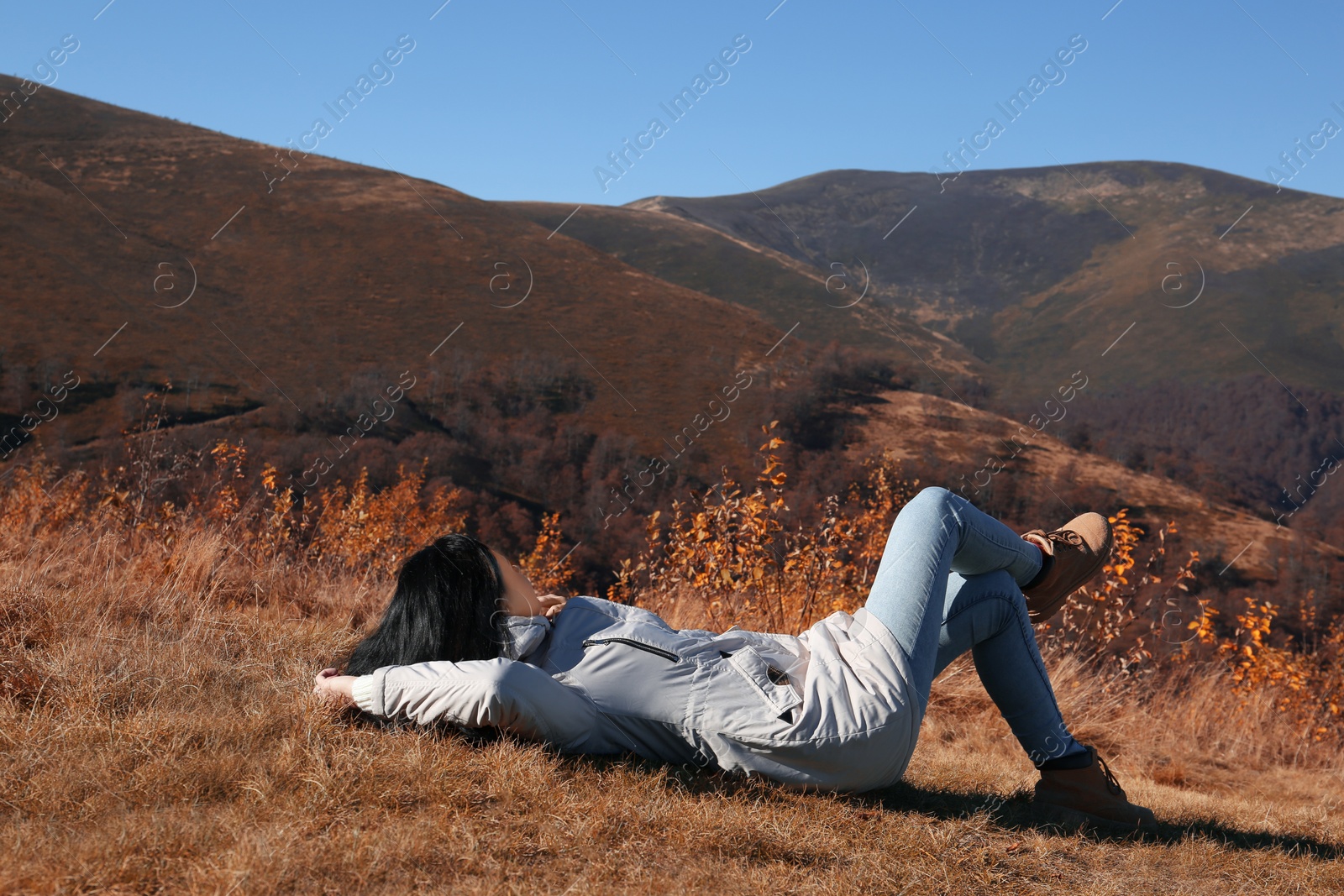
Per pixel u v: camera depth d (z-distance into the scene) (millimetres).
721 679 2027
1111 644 5805
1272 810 3066
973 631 2178
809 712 1960
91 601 3205
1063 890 1804
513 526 36281
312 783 1776
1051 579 2268
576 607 2158
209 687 2465
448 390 60156
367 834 1577
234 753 1908
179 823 1554
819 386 61312
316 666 2785
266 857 1433
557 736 2002
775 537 5953
